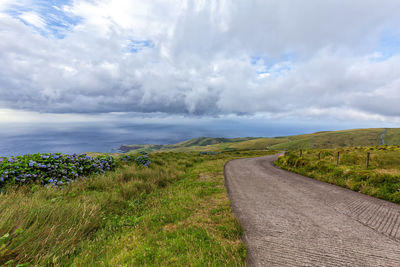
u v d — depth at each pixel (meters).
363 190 7.43
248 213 5.21
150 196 6.80
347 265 2.91
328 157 16.09
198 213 5.12
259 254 3.23
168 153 22.89
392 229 4.17
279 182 9.64
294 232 4.05
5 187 5.14
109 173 8.73
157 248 3.29
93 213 4.39
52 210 3.98
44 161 6.71
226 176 11.46
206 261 2.92
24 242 2.96
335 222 4.57
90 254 3.16
